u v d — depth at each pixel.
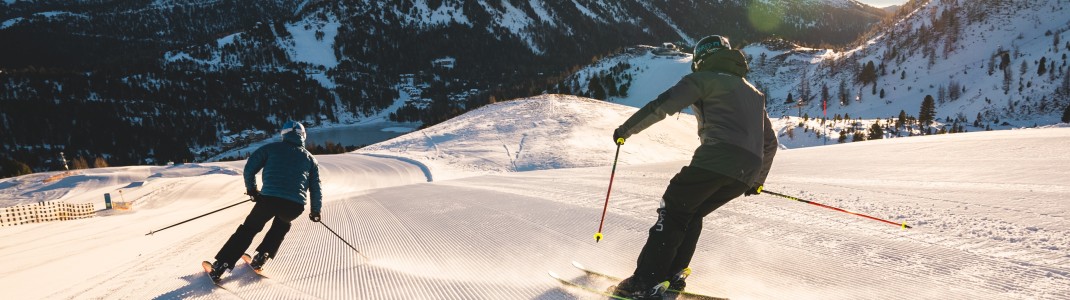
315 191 4.36
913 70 154.25
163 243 7.13
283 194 4.10
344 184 33.81
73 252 7.27
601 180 12.27
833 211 5.50
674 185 2.86
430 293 3.30
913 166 10.73
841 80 161.38
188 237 7.55
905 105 138.12
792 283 3.15
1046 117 109.56
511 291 3.21
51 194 36.03
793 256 3.75
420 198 10.58
